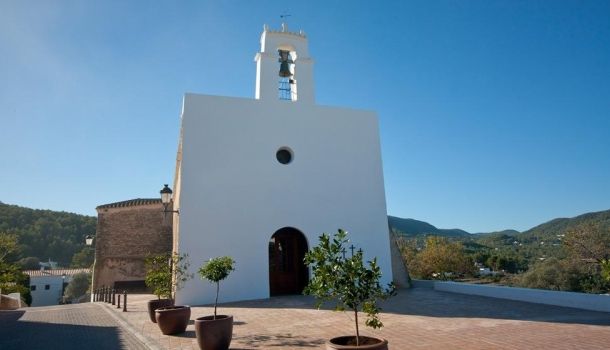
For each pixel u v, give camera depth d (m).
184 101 13.68
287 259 14.60
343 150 15.62
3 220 53.25
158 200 24.42
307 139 15.16
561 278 28.89
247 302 12.50
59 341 8.34
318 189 14.87
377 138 16.33
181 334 8.34
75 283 45.81
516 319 8.42
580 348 5.92
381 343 4.29
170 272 10.69
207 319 6.88
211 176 13.45
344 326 8.38
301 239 14.80
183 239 12.70
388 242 15.44
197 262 12.68
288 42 16.05
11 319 12.28
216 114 13.98
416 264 39.94
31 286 44.72
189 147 13.40
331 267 4.63
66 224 59.47
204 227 13.00
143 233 23.48
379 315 9.49
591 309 9.21
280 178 14.40
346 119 15.96
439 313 9.54
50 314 13.48
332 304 11.57
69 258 56.97
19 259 50.59
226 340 6.66
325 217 14.72
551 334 6.88
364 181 15.66
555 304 10.11
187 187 13.09
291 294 14.22
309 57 16.08
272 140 14.60
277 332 7.99
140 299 17.19
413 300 11.97
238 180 13.77
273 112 14.86
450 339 6.86
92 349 7.45
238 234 13.36
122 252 23.09
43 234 55.91
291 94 16.17
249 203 13.75
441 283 14.82
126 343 7.82
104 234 23.19
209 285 12.66
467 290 13.30
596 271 27.55
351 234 14.94
